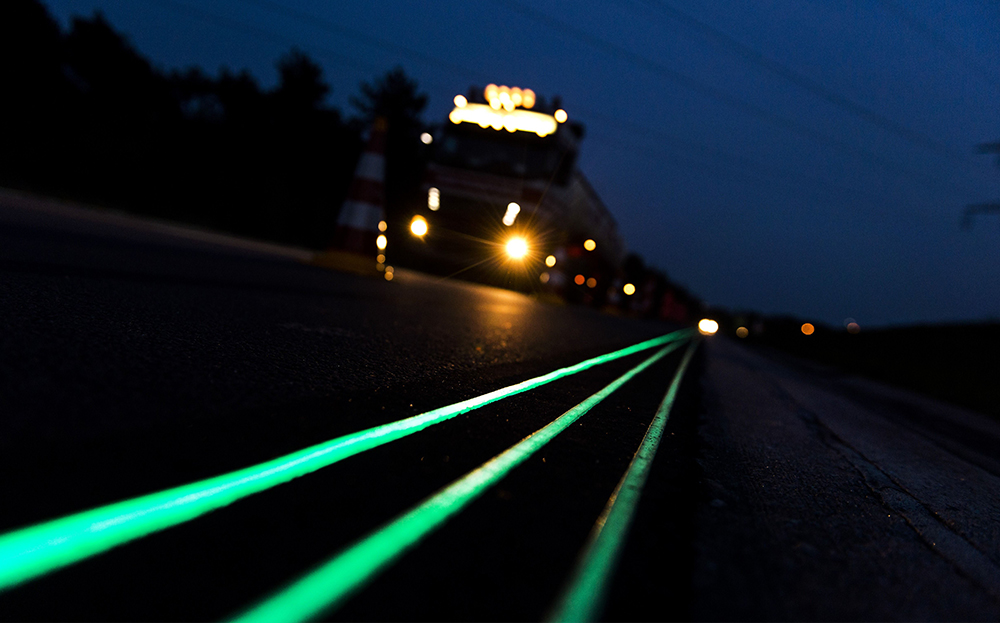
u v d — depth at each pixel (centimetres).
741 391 452
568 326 725
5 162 1862
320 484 111
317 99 2991
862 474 217
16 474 94
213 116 2958
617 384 310
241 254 866
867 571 117
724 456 198
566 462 148
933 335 2973
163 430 121
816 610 95
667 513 126
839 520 150
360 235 854
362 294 554
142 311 251
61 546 82
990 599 113
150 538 87
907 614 100
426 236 1230
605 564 96
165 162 2270
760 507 147
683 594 92
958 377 1582
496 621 77
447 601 80
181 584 78
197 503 97
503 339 412
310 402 160
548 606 82
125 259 469
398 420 159
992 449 468
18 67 2334
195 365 174
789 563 113
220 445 120
